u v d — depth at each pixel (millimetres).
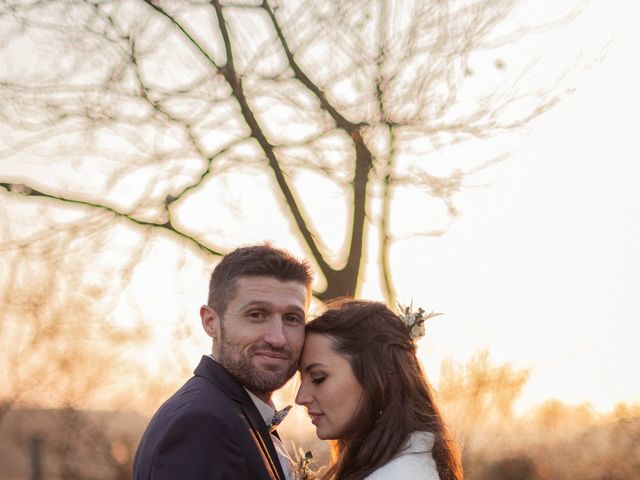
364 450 3742
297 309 3803
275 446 4098
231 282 3783
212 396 3600
